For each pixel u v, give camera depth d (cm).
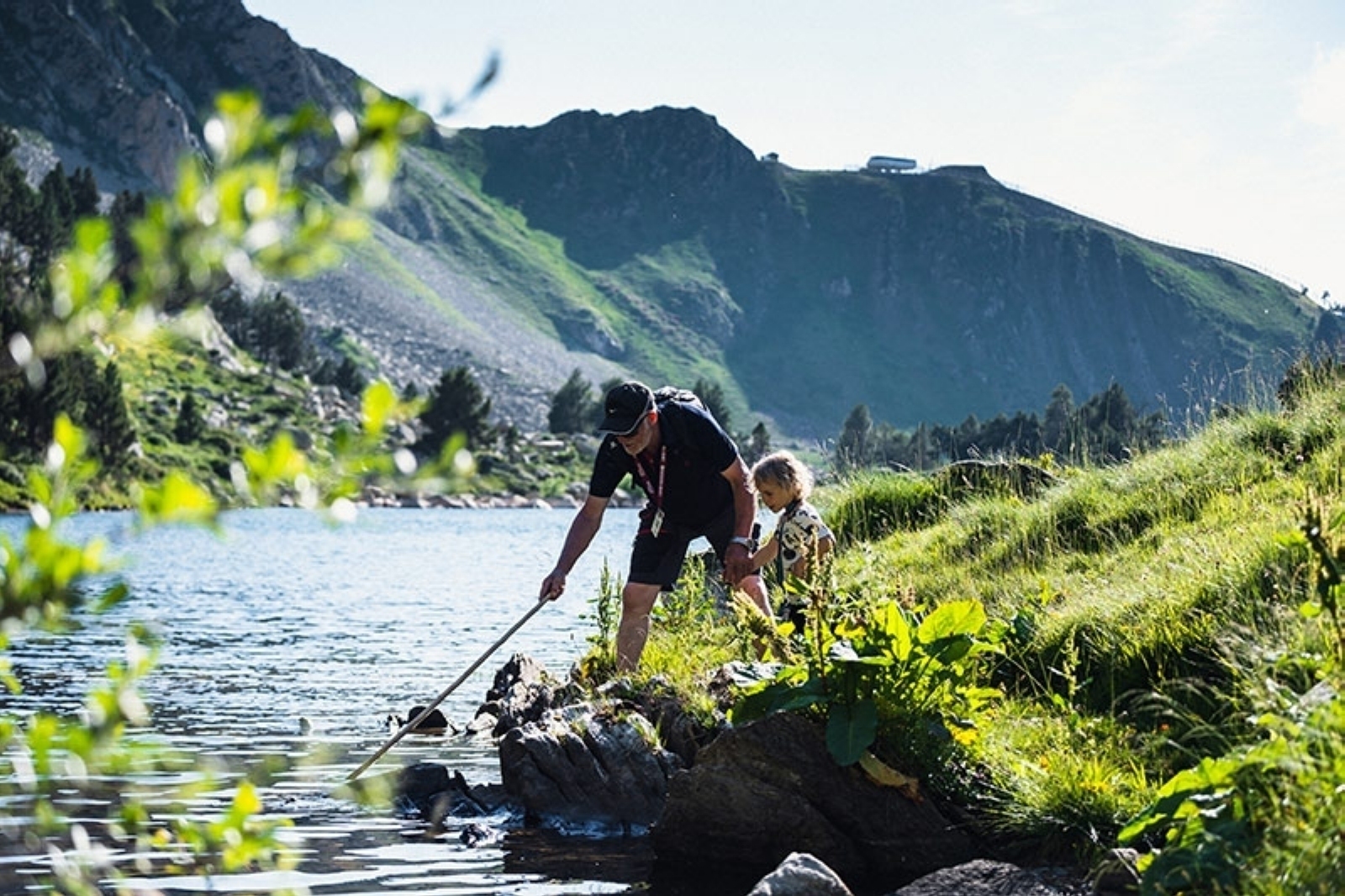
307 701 1438
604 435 974
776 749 766
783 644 853
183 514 192
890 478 1736
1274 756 544
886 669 775
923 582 1266
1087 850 682
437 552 5934
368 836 814
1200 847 551
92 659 1791
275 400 18338
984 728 801
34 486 195
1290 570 860
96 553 192
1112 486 1359
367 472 194
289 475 190
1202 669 830
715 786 763
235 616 2656
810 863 641
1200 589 903
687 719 909
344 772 1016
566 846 802
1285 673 695
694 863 761
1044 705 884
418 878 718
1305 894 491
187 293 167
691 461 995
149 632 228
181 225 164
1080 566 1191
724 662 1049
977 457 1791
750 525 1011
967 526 1408
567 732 898
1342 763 527
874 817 745
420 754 1112
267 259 167
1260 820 550
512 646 2028
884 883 725
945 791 757
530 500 18388
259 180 166
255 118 168
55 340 166
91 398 12800
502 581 3938
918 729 766
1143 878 555
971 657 845
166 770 971
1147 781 736
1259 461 1267
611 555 4872
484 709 1302
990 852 724
